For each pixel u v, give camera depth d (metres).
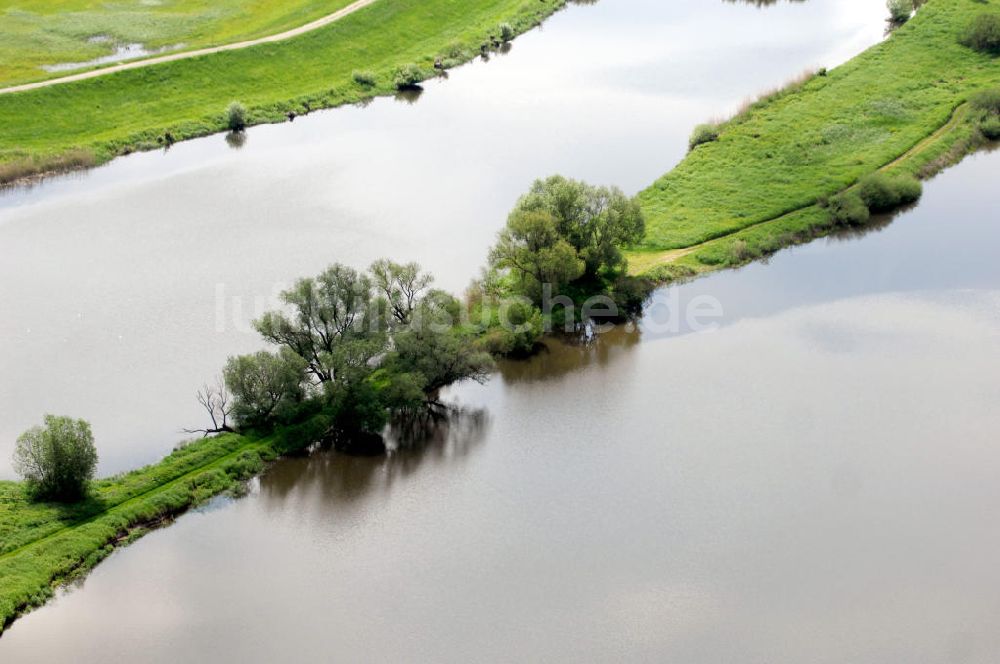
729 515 61.81
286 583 56.50
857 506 62.41
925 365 74.62
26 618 53.00
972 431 68.44
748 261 87.38
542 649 53.12
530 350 76.62
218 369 71.88
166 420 67.00
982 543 59.91
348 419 67.50
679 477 64.69
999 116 109.25
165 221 90.69
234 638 52.97
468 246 88.00
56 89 106.69
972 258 88.12
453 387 73.31
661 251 88.12
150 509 59.50
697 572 57.94
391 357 70.62
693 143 105.50
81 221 90.19
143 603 54.59
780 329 78.75
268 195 95.81
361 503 62.41
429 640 53.44
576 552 59.19
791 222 91.62
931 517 61.69
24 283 80.69
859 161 100.88
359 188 97.62
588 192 81.94
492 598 56.06
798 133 106.06
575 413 70.44
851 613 55.38
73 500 59.22
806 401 71.19
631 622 54.78
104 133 104.56
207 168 101.00
